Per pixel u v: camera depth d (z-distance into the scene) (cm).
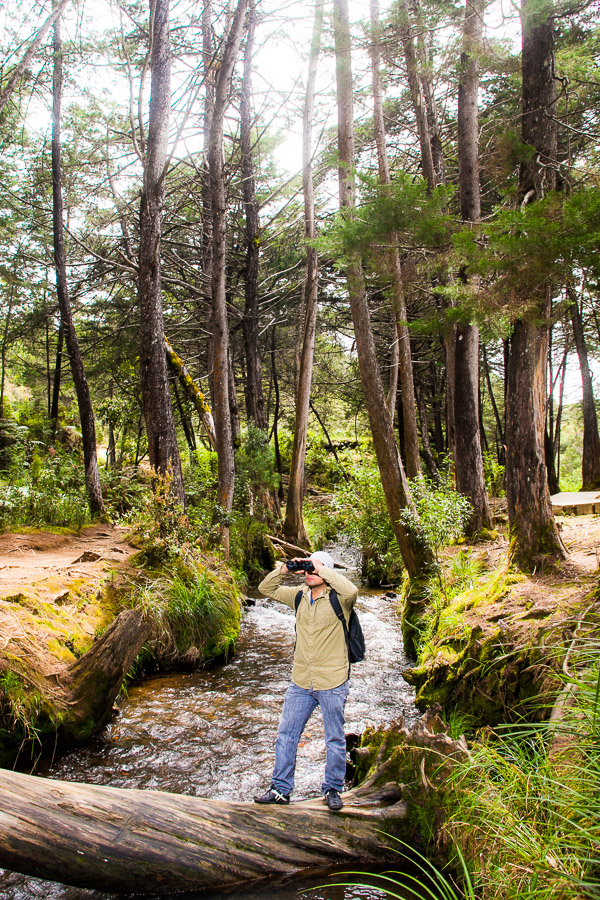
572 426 3847
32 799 348
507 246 492
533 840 305
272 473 1791
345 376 3008
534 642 538
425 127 1439
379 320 2302
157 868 356
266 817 395
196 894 362
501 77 1307
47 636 624
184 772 532
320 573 419
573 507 1241
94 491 1636
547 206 491
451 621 688
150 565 933
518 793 352
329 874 380
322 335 2870
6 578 794
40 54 1357
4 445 2014
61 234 1644
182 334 2483
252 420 1980
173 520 988
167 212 1977
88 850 343
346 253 644
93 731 581
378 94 1391
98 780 514
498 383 3225
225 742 593
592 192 462
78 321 2242
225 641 856
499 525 1420
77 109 1722
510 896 288
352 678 769
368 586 1359
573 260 483
